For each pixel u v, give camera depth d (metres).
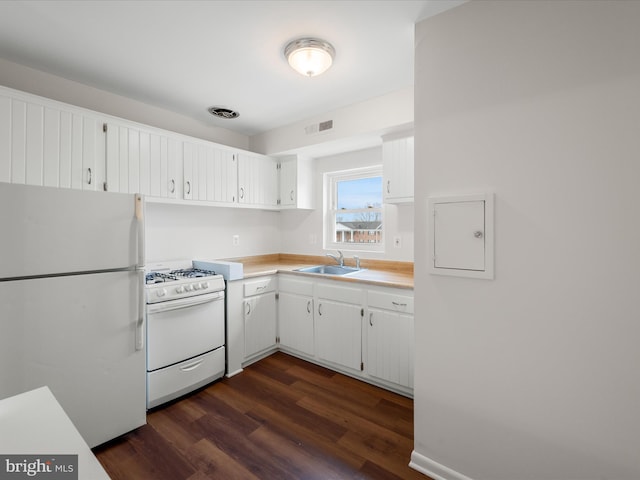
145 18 1.57
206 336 2.39
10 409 0.89
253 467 1.58
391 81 2.25
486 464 1.41
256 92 2.42
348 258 3.27
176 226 2.85
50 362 1.57
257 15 1.55
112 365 1.77
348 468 1.58
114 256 1.78
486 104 1.37
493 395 1.39
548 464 1.27
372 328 2.37
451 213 1.46
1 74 1.94
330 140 2.80
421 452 1.59
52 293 1.57
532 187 1.28
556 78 1.22
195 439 1.80
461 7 1.44
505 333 1.35
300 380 2.51
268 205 3.36
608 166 1.13
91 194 1.69
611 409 1.15
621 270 1.12
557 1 1.21
